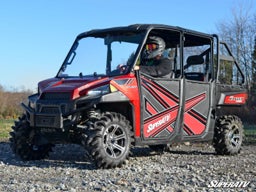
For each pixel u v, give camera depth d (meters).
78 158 8.52
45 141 7.90
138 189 5.45
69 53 8.59
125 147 7.20
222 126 9.30
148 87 7.66
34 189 5.45
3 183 5.92
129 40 7.91
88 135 6.86
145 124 7.61
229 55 9.67
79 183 5.86
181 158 8.61
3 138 13.12
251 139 12.90
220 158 8.75
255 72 32.00
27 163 7.80
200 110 8.74
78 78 7.80
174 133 8.16
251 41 32.53
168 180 6.09
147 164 7.61
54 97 7.37
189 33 8.59
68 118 7.11
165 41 8.55
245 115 24.03
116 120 7.12
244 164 7.81
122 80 7.30
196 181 6.04
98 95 7.02
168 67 8.06
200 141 8.81
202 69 9.02
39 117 7.40
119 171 6.78
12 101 30.72
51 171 6.87
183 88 8.32
